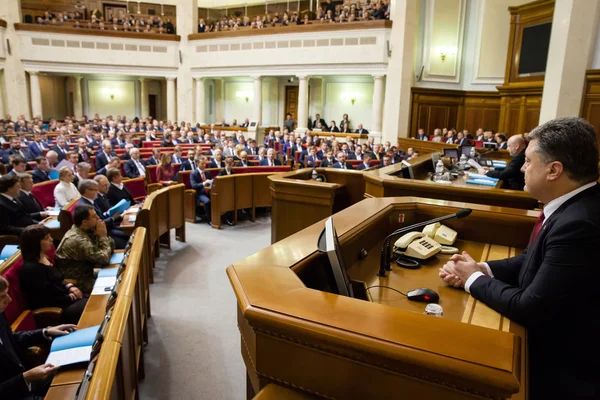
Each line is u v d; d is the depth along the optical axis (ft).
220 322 11.32
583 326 3.93
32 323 8.73
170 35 56.59
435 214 8.01
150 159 27.50
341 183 15.15
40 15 63.62
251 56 51.39
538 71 37.91
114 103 67.21
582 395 3.95
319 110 55.47
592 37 24.56
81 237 10.66
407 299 5.21
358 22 44.34
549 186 4.32
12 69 52.75
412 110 45.50
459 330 3.14
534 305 4.00
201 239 19.29
